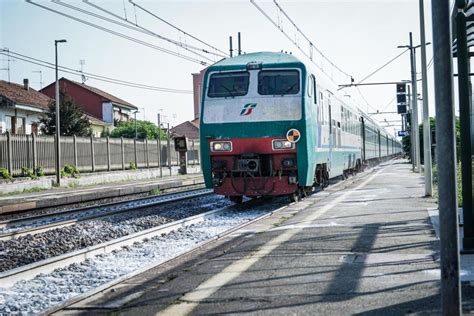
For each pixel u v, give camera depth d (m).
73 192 30.14
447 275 4.66
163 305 6.44
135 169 50.09
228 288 7.08
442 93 4.65
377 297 6.38
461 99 8.73
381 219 12.98
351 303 6.19
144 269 8.47
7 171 34.09
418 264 7.99
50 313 6.31
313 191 22.22
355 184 26.42
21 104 49.66
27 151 36.81
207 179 16.97
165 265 8.85
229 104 16.78
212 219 15.23
